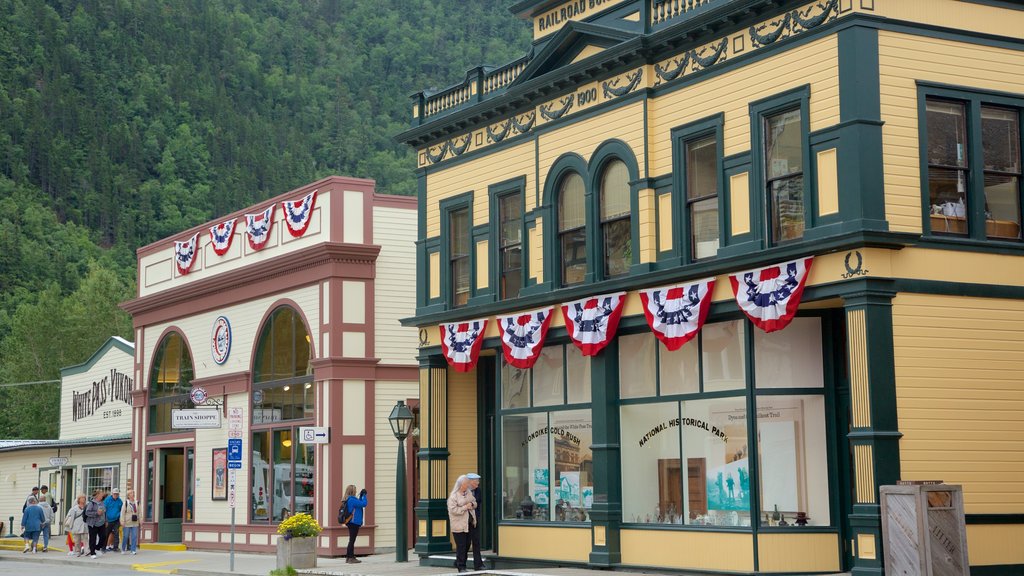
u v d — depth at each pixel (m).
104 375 49.72
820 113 19.67
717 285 21.39
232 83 190.75
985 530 19.03
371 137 187.50
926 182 19.42
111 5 189.38
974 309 19.53
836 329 20.77
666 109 22.75
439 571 25.23
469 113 27.33
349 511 29.86
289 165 170.25
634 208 23.08
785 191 20.41
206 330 39.38
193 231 40.59
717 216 21.66
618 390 23.62
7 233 121.62
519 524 25.69
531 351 25.06
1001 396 19.50
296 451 34.31
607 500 23.25
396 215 34.44
